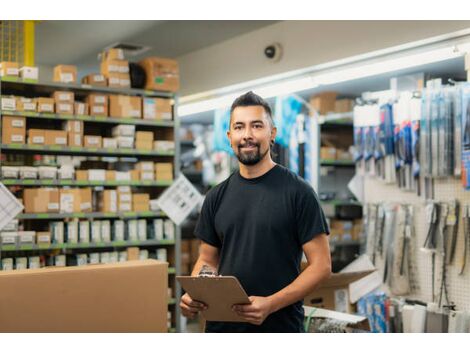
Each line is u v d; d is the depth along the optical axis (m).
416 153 4.68
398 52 4.59
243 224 2.50
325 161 6.32
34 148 4.71
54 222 4.83
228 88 6.38
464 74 5.32
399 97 4.91
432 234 4.56
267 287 2.44
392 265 4.90
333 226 6.45
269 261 2.44
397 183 4.90
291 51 5.45
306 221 2.43
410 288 4.82
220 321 2.49
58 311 2.32
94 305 2.38
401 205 4.90
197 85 6.87
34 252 5.06
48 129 5.18
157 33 6.18
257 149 2.45
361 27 4.72
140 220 5.20
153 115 5.30
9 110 4.60
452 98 4.41
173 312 5.40
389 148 4.98
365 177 5.29
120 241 5.07
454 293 4.45
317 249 2.42
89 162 5.43
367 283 4.55
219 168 8.20
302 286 2.35
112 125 5.38
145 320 2.48
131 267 2.47
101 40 6.51
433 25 4.18
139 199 5.18
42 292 2.29
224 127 6.66
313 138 6.09
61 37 6.39
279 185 2.49
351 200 6.55
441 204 4.54
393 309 4.70
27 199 4.69
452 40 4.21
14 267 4.62
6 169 4.61
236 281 2.15
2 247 4.53
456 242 4.44
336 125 6.70
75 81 5.02
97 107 5.01
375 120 5.08
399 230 4.88
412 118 4.70
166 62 5.38
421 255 4.76
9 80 4.62
